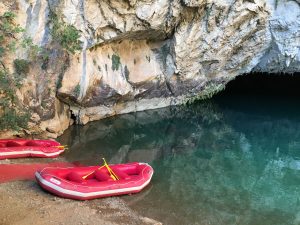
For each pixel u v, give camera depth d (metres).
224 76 17.86
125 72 14.70
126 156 12.16
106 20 12.56
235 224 8.62
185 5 13.68
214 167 12.16
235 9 14.64
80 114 13.64
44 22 11.15
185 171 11.49
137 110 16.30
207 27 14.93
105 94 13.91
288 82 20.95
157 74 15.74
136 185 9.14
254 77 20.97
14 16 10.50
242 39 16.03
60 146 10.94
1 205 7.77
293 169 12.60
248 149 14.23
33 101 11.14
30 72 10.98
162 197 9.34
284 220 9.06
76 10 11.72
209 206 9.31
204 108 18.28
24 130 11.20
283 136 15.90
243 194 10.30
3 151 9.75
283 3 15.47
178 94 17.19
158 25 13.81
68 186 8.34
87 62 12.77
